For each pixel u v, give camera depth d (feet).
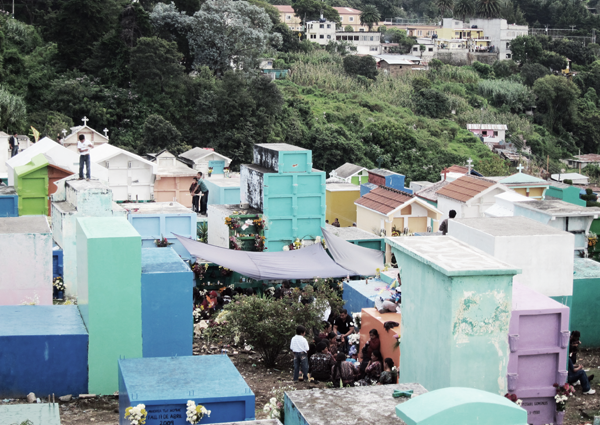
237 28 256.93
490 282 35.83
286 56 340.39
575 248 64.23
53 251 62.34
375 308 51.57
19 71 215.31
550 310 37.91
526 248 47.98
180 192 103.60
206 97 225.56
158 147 205.98
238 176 116.26
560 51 428.56
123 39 229.04
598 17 502.38
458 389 24.67
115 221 50.85
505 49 441.27
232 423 27.20
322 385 49.14
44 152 93.09
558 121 350.43
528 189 95.81
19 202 75.87
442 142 288.71
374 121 286.05
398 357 44.50
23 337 43.06
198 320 63.36
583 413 42.91
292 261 67.77
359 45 411.34
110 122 215.51
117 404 43.60
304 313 54.95
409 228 85.20
